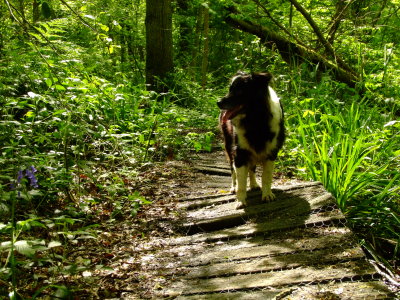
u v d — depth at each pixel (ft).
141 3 30.89
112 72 21.77
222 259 7.46
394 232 9.12
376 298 5.89
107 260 7.72
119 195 10.36
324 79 15.92
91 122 12.48
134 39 28.55
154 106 14.80
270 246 7.59
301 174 11.43
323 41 20.45
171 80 20.35
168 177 11.98
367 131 11.85
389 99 13.21
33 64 13.08
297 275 6.61
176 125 16.12
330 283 6.33
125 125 13.83
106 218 9.33
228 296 6.37
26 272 6.97
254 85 9.19
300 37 23.34
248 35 26.73
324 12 23.43
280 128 9.64
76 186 9.27
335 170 9.59
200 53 32.86
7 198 6.67
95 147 12.05
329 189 9.63
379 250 8.93
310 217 8.29
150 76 20.80
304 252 7.23
